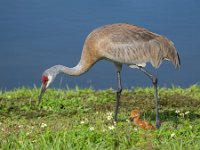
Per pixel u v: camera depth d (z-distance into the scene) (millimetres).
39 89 19312
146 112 16078
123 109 16562
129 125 13977
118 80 15188
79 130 12844
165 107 16922
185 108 16719
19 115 15992
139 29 14664
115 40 14477
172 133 12789
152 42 14414
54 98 17906
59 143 11930
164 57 14367
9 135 13203
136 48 14359
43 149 11773
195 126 13492
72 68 15398
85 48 15062
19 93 18953
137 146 12188
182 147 12016
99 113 15992
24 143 12242
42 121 15062
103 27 14930
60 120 15164
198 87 19750
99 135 12547
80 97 18172
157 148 12039
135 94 18766
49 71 15539
